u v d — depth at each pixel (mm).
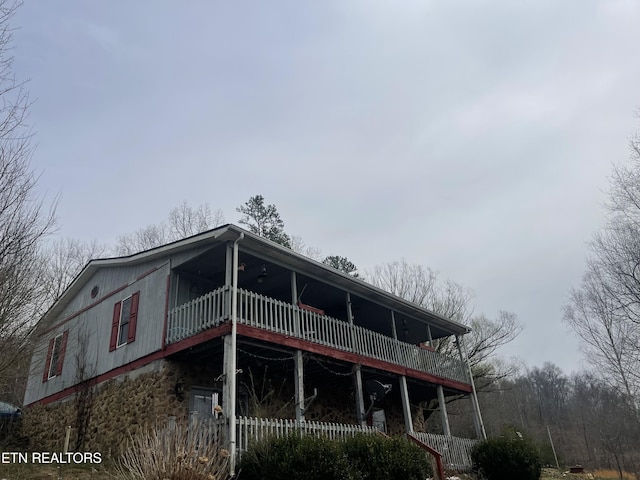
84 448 13438
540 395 63469
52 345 17281
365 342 14977
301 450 8945
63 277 24547
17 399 19312
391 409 19250
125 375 13352
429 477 10594
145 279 14297
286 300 16734
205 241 12414
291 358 13109
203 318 11758
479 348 30078
